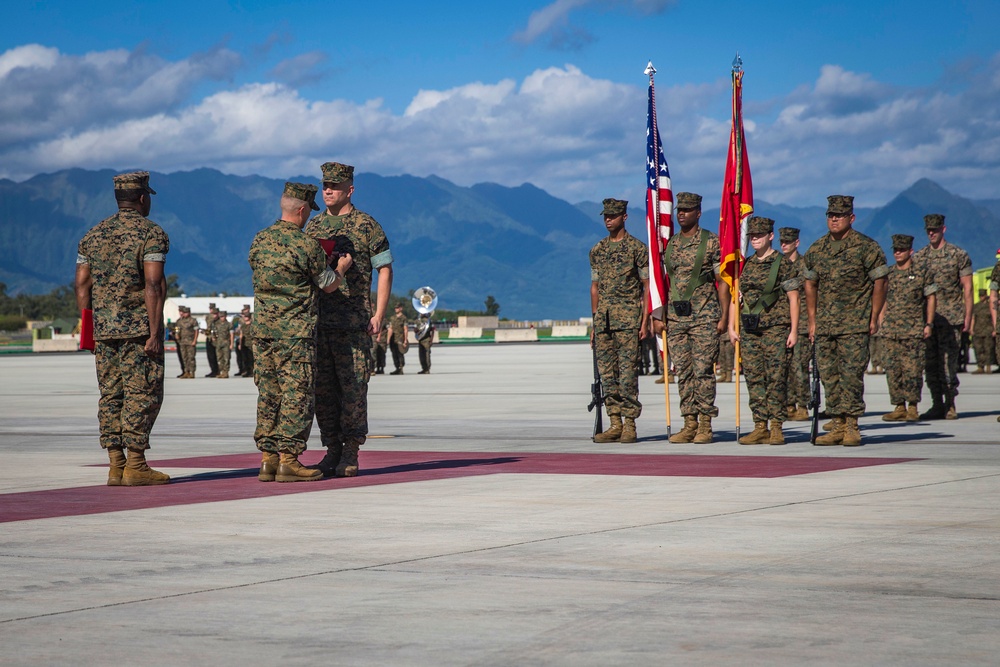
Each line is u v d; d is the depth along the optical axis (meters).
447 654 3.80
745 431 12.85
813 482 7.97
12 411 17.78
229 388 25.28
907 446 10.70
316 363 8.45
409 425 13.86
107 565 5.25
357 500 7.32
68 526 6.34
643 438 12.02
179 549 5.63
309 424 8.42
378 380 27.02
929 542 5.62
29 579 4.97
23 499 7.48
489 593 4.64
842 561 5.19
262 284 8.30
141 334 8.12
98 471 9.25
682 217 11.27
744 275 11.27
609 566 5.14
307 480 8.40
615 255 11.29
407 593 4.66
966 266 14.16
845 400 10.73
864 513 6.52
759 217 11.21
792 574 4.93
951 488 7.56
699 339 11.22
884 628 4.05
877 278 10.62
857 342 10.63
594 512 6.68
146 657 3.80
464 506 6.98
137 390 8.14
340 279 8.48
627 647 3.85
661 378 27.50
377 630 4.10
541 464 9.38
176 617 4.31
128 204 8.25
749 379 11.18
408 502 7.19
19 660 3.77
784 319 11.02
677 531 6.00
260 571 5.10
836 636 3.96
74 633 4.10
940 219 14.04
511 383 24.94
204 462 9.88
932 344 14.17
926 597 4.51
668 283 11.45
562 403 18.25
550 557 5.35
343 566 5.20
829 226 10.76
